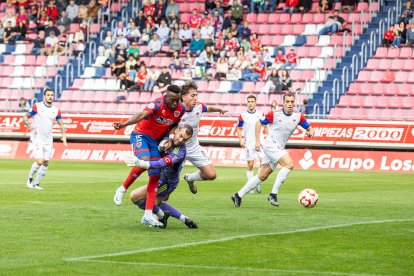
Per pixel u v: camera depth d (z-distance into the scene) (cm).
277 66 5144
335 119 4478
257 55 5181
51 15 5903
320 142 4450
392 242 1483
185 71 5169
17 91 5503
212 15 5538
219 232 1591
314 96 4953
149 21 5606
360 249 1400
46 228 1623
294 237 1530
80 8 5881
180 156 1606
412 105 4825
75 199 2286
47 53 5678
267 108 4872
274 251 1370
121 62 5331
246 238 1509
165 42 5547
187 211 2000
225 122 4594
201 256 1315
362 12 5322
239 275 1163
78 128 4838
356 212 2017
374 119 4538
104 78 5381
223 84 5128
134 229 1623
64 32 5825
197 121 2094
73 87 5403
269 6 5628
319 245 1440
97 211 1953
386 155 4312
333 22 5312
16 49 5791
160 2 5706
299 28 5453
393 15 5322
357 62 5069
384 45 5159
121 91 5225
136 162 1555
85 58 5647
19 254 1318
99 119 4825
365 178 3575
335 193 2684
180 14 5728
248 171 2984
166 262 1259
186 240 1480
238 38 5369
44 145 2761
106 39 5628
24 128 4897
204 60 5253
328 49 5241
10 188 2686
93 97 5284
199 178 2145
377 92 4931
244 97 5028
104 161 4725
